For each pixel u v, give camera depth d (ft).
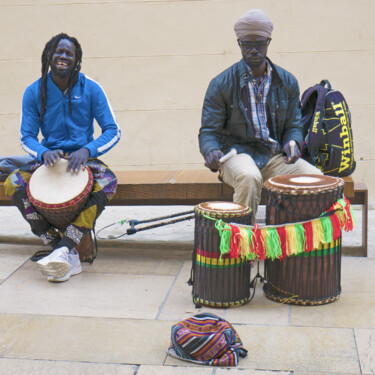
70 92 13.87
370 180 20.11
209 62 19.94
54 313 11.71
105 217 19.19
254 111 13.88
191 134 20.43
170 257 15.21
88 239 14.69
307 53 19.70
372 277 13.42
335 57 19.65
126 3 19.85
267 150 14.15
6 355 10.05
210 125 13.92
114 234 17.16
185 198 14.64
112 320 11.36
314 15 19.48
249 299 12.13
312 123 14.58
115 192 14.11
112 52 20.12
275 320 11.24
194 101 20.22
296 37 19.63
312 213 11.50
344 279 13.33
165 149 20.59
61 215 13.21
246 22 12.98
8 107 20.59
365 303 11.97
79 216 13.42
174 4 19.74
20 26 20.13
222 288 11.73
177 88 20.18
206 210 11.60
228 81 13.70
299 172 13.88
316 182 11.79
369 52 19.53
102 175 13.75
